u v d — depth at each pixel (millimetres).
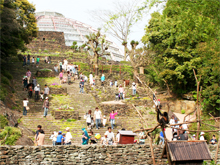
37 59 38344
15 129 15492
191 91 28375
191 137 15648
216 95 23312
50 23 96438
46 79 32719
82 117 21891
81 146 12250
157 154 12750
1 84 23000
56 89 26859
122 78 40500
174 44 29469
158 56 33094
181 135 13305
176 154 9516
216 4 15703
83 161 12102
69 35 87375
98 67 42438
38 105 23109
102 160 12281
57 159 11859
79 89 30047
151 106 26109
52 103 24078
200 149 9758
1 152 11305
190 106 26266
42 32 69562
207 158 9617
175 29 26422
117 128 20422
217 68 22703
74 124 19984
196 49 25203
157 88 34781
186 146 9766
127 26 34188
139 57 35938
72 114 20938
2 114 16750
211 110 24219
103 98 28312
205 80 25016
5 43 27031
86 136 14078
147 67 40438
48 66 40188
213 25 17250
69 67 34844
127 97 30250
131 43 37281
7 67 33562
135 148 12695
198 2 16484
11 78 27703
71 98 26406
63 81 32500
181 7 17766
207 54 23281
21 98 24016
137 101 26172
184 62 26844
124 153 12547
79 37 88062
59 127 19156
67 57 54781
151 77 38062
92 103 25891
